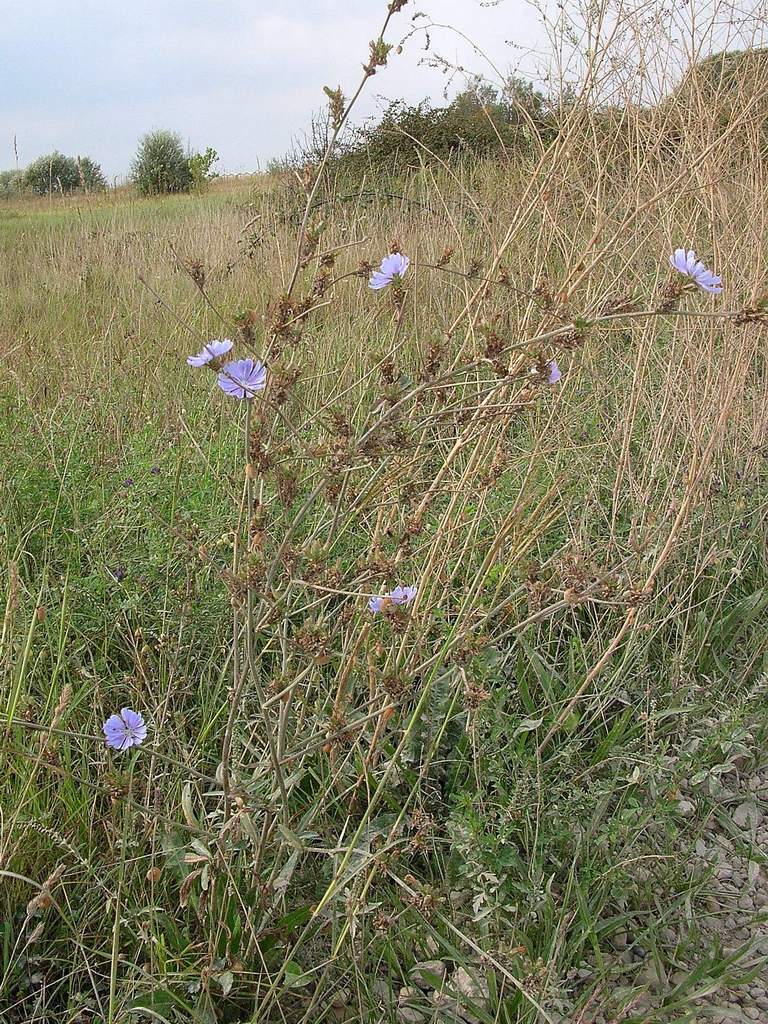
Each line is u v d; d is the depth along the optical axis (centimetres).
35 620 85
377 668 87
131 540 132
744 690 122
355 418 110
